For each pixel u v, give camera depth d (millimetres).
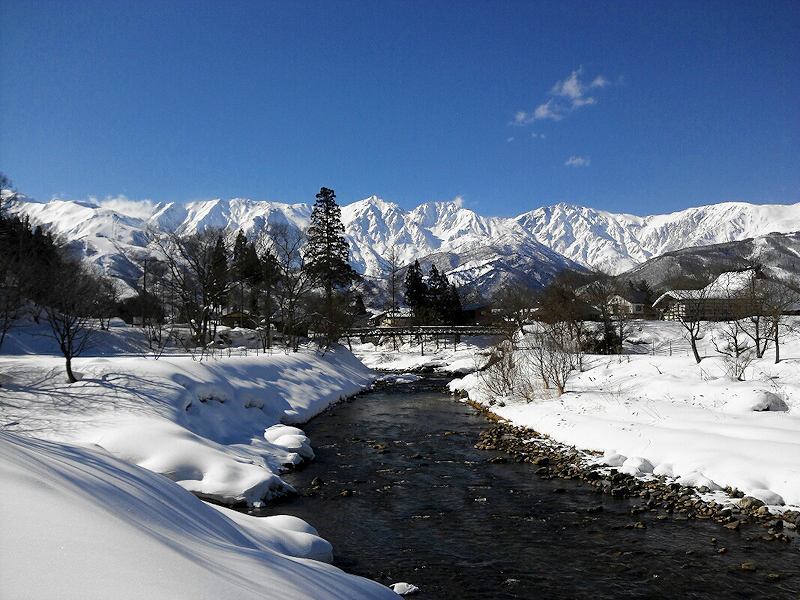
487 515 14758
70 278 37812
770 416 21250
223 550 6469
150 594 3914
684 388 28422
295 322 53906
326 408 34094
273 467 19062
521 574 11117
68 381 21719
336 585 6984
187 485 14508
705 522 13820
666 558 11781
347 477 18656
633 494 16219
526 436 25016
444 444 24156
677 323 63719
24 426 17266
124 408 19312
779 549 12047
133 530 5246
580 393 30562
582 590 10398
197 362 26688
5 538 4195
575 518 14438
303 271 56375
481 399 36531
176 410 20094
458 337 74438
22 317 42031
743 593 10164
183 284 49094
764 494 14656
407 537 13180
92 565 4125
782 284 62219
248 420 24453
